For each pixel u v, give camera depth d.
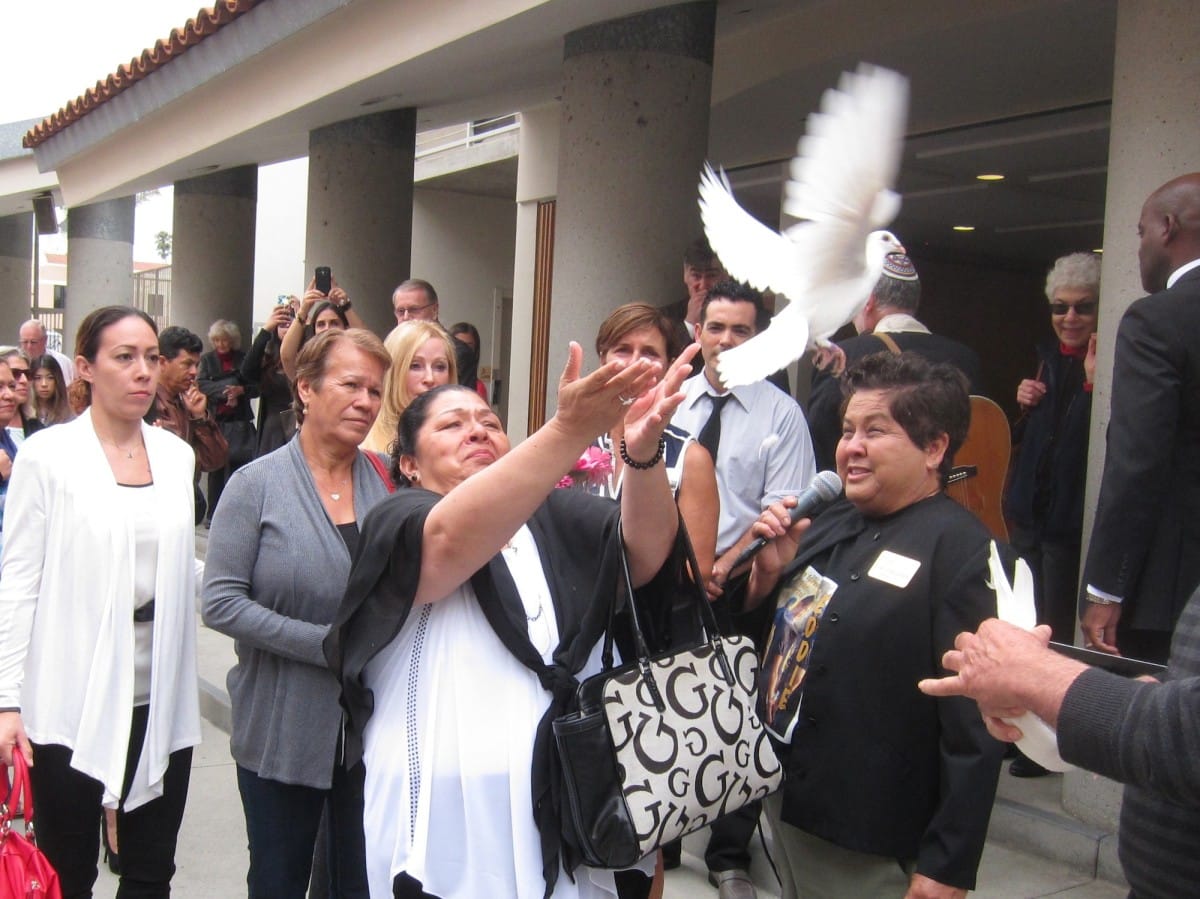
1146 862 1.78
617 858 2.06
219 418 7.87
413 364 3.64
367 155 8.29
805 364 8.52
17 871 2.59
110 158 12.02
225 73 8.35
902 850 2.31
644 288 5.52
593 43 5.62
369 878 2.22
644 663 2.18
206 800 4.80
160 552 3.08
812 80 6.87
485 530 2.03
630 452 2.17
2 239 19.19
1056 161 8.52
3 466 4.33
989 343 14.33
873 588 2.35
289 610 2.85
